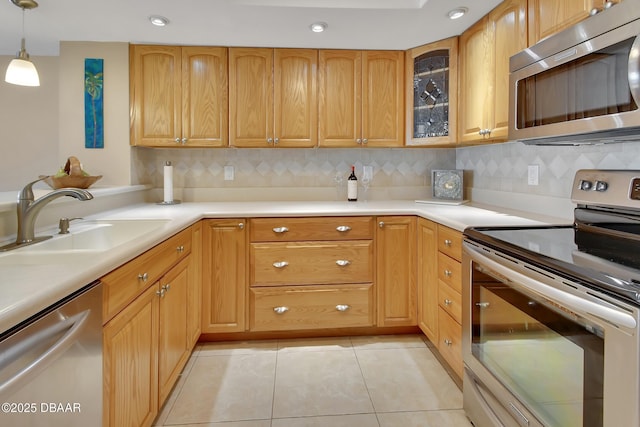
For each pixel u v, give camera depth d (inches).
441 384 77.9
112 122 102.8
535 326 47.2
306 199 121.3
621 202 54.6
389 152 122.8
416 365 85.5
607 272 37.9
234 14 84.7
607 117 47.6
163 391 64.6
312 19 87.4
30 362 30.3
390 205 107.7
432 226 87.5
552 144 68.4
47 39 100.3
